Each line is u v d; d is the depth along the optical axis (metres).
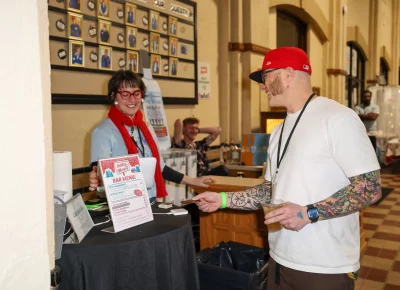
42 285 1.17
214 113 5.42
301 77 1.67
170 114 4.44
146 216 1.92
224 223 2.94
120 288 1.66
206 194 1.90
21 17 1.09
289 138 1.66
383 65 15.18
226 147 5.16
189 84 4.71
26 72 1.11
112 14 3.48
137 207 1.89
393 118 9.88
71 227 1.70
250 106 5.74
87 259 1.60
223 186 2.76
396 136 8.97
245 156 4.86
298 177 1.58
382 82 12.59
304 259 1.58
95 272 1.61
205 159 4.57
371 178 1.48
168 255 1.77
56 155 1.84
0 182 1.05
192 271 1.96
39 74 1.14
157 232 1.77
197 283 1.98
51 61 2.94
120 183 1.84
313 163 1.55
